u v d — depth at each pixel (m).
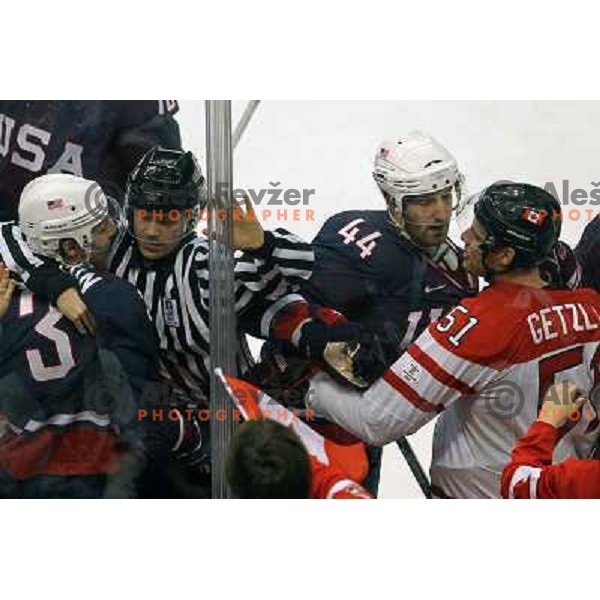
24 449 12.60
